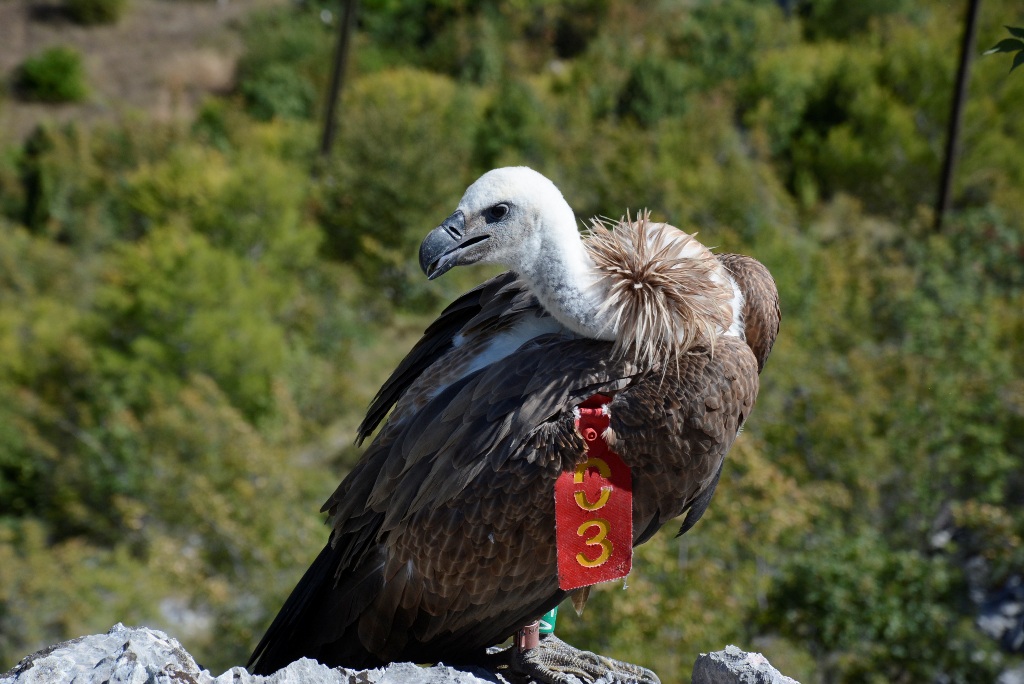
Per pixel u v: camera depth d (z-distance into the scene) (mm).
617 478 3791
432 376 4348
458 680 3654
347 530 4262
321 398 20312
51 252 24844
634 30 36469
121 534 16672
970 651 11258
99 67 38219
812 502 12742
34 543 15766
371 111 27688
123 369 19531
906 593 11406
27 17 40125
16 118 35656
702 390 3838
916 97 28688
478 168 28516
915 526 13320
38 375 19891
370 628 4180
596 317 3861
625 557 3779
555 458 3789
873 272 18391
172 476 16125
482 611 4016
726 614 10562
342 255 26266
